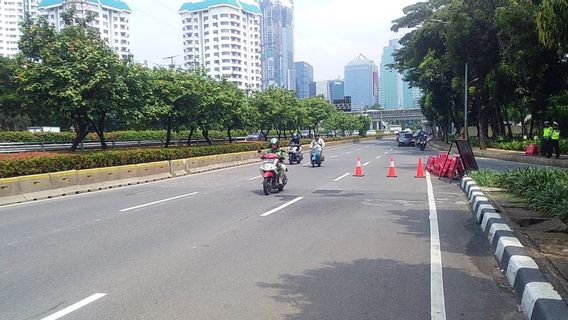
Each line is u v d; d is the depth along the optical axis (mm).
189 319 4473
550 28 9180
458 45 32094
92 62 17891
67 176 14836
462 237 7867
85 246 7398
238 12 116312
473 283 5473
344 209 10828
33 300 5023
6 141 33688
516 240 6438
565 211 7871
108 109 19312
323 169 22516
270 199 12539
